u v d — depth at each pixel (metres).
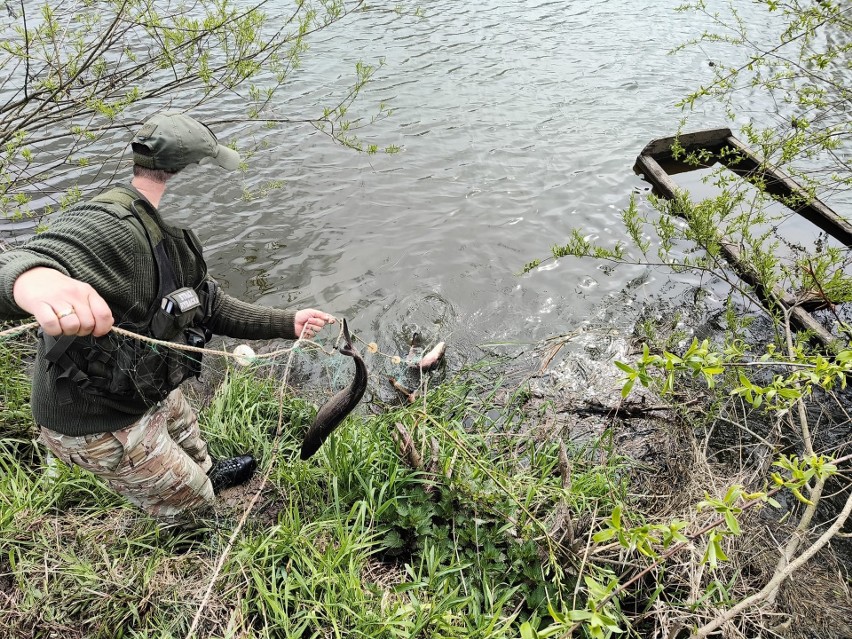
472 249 6.20
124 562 2.93
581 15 11.84
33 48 5.00
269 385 4.46
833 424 4.26
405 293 5.64
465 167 7.43
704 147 7.82
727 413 4.25
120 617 2.69
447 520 3.29
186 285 2.58
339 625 2.66
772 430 3.75
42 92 4.67
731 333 5.00
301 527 3.12
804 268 4.55
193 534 3.12
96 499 3.23
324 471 3.50
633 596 3.01
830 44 9.93
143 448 2.59
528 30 11.17
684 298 5.69
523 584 2.93
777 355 2.79
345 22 11.09
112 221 2.14
